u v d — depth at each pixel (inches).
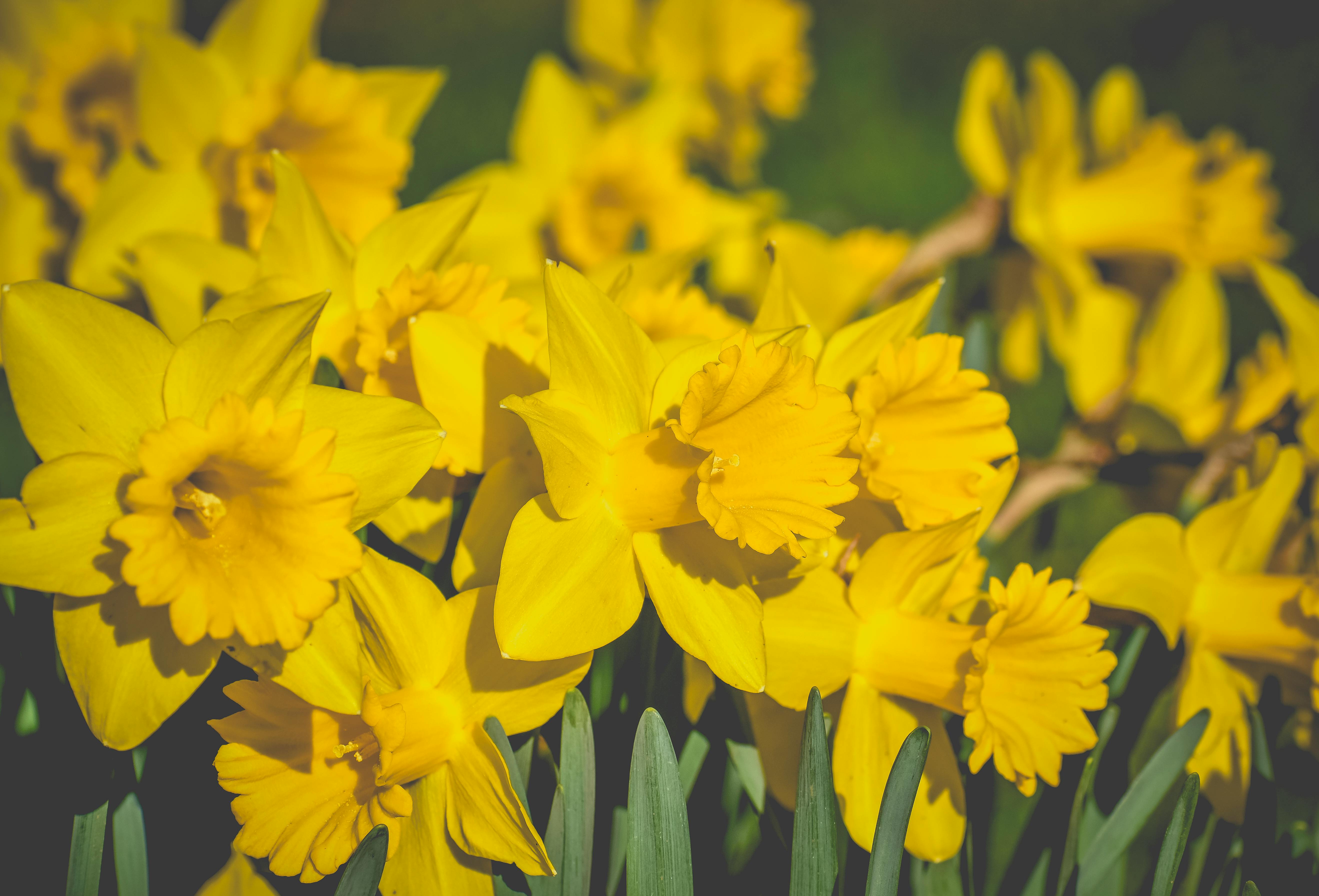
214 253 21.5
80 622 18.0
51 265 25.0
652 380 19.0
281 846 18.3
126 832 19.0
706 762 19.7
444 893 18.6
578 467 18.5
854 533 20.0
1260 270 23.6
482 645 18.7
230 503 18.4
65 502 17.8
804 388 18.8
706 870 19.8
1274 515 21.5
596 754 19.3
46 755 19.2
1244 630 21.2
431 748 18.6
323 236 20.2
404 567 18.5
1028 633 19.5
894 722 19.7
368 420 18.3
